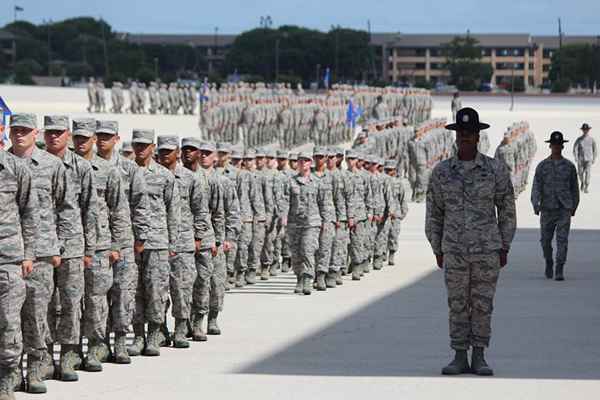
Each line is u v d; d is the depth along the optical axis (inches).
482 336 705.6
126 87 6456.7
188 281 807.7
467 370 710.5
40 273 649.0
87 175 698.2
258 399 632.4
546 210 1198.3
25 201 621.0
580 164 2380.7
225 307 1012.5
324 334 866.1
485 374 701.3
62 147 694.5
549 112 4704.7
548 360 757.3
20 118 652.1
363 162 1258.6
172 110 4379.9
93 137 715.4
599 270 1290.6
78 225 689.0
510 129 2233.0
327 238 1128.8
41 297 650.8
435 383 676.7
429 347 810.2
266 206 1219.9
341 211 1159.6
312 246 1095.0
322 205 1123.3
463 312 705.0
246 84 3412.9
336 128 3344.0
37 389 650.2
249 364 741.9
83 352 785.6
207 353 784.3
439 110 4847.4
